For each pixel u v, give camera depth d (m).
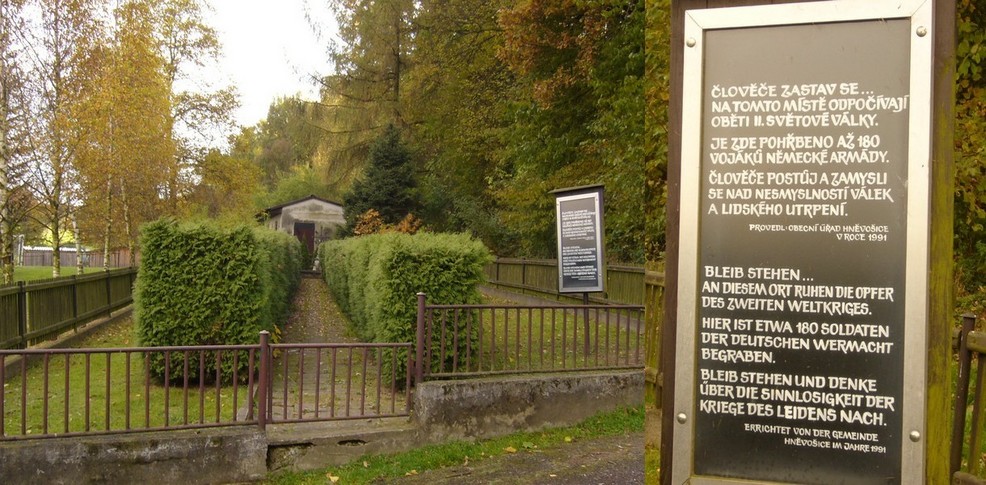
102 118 16.50
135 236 23.17
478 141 22.28
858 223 2.39
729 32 2.49
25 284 9.62
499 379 6.80
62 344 10.45
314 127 32.28
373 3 29.23
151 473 5.54
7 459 5.24
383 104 30.67
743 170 2.48
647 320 5.00
